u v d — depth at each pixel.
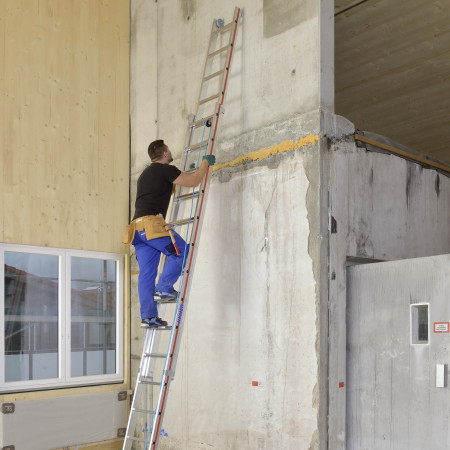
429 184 4.90
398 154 4.64
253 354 4.45
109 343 5.64
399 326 3.86
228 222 4.79
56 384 5.18
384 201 4.48
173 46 5.57
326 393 3.96
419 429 3.68
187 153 4.86
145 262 4.38
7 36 5.19
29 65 5.31
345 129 4.27
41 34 5.42
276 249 4.35
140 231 4.32
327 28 4.25
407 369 3.78
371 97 7.11
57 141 5.45
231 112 4.85
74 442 5.16
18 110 5.21
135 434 5.52
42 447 4.96
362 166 4.36
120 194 5.86
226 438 4.61
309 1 4.29
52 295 5.29
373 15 5.82
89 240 5.58
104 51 5.88
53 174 5.39
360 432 4.01
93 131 5.72
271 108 4.50
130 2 6.16
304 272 4.11
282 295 4.27
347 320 4.17
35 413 4.94
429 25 5.84
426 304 3.72
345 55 6.50
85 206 5.59
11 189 5.11
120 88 5.98
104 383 5.51
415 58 6.33
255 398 4.40
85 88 5.70
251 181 4.62
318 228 4.05
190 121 4.91
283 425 4.16
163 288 4.39
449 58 6.23
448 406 3.54
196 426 4.90
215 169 4.95
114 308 5.73
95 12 5.84
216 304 4.82
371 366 3.99
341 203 4.18
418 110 7.12
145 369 4.51
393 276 3.92
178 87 5.48
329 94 4.22
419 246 4.73
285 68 4.42
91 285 5.57
